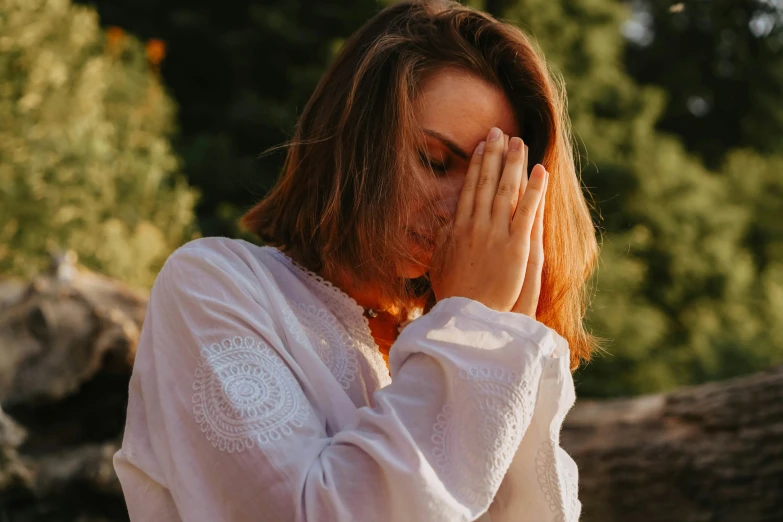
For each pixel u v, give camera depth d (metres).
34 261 4.62
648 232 7.75
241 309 1.02
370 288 1.17
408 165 1.11
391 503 0.89
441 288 1.09
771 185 9.20
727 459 2.53
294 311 1.10
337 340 1.10
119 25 10.45
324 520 0.89
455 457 0.93
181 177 8.02
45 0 5.54
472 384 0.95
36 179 4.82
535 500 1.00
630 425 2.68
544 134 1.22
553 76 1.31
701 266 7.72
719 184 8.59
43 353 2.62
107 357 2.66
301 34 9.86
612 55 8.38
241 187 8.88
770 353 6.80
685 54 10.52
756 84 10.35
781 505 2.48
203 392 0.98
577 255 1.25
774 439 2.50
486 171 1.09
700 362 6.75
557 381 0.99
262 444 0.93
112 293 2.80
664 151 8.06
